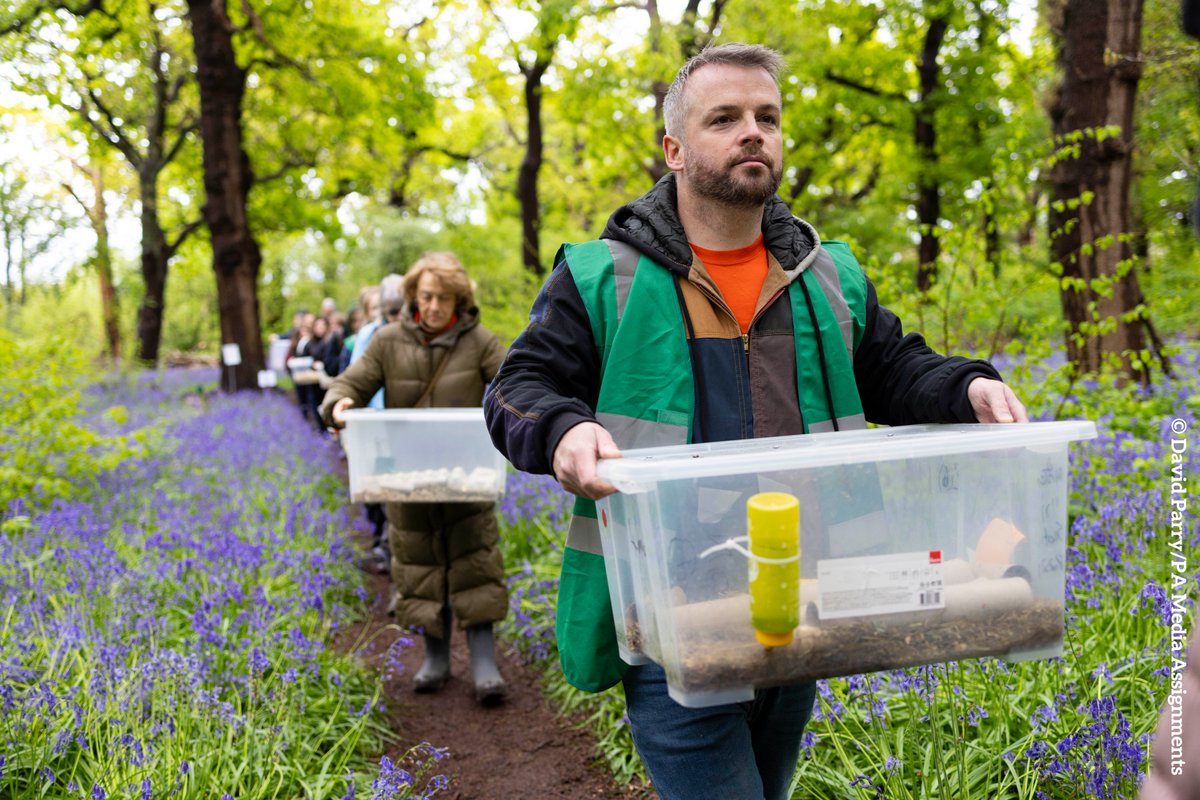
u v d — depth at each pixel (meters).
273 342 21.77
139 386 17.78
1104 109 7.66
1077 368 6.13
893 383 2.07
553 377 1.92
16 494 6.32
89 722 2.93
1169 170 9.67
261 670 3.32
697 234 2.00
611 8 15.97
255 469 8.23
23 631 3.64
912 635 1.51
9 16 15.28
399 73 19.00
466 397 4.25
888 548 1.51
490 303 15.98
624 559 1.65
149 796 2.58
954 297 5.62
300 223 22.55
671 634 1.46
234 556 4.71
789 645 1.46
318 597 4.33
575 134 25.02
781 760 2.08
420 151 26.08
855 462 1.49
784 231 2.04
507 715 4.01
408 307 4.28
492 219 30.70
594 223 23.09
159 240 23.50
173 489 7.13
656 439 1.89
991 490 1.55
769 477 1.47
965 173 16.98
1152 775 0.84
